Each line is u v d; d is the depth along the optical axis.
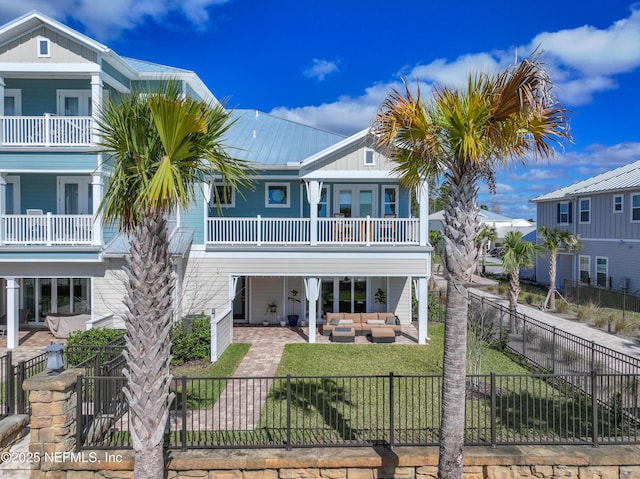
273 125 21.11
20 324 16.77
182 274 15.62
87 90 15.53
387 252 15.27
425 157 5.98
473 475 6.61
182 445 6.72
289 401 6.86
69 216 14.34
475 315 14.22
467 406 9.25
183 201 5.30
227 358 13.01
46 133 14.07
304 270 15.51
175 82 5.91
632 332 16.55
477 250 5.68
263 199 18.02
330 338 15.51
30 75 14.46
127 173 5.59
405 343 15.00
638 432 7.94
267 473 6.56
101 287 14.85
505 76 5.23
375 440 7.15
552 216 29.19
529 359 12.47
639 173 24.09
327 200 17.98
